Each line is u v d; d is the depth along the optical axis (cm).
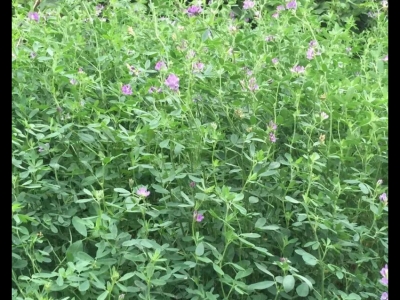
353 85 93
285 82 93
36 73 94
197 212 73
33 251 73
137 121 92
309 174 79
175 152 79
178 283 75
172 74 84
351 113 91
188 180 83
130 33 107
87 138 83
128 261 75
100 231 71
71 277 67
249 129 86
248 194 82
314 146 89
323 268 73
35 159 80
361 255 78
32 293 68
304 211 82
